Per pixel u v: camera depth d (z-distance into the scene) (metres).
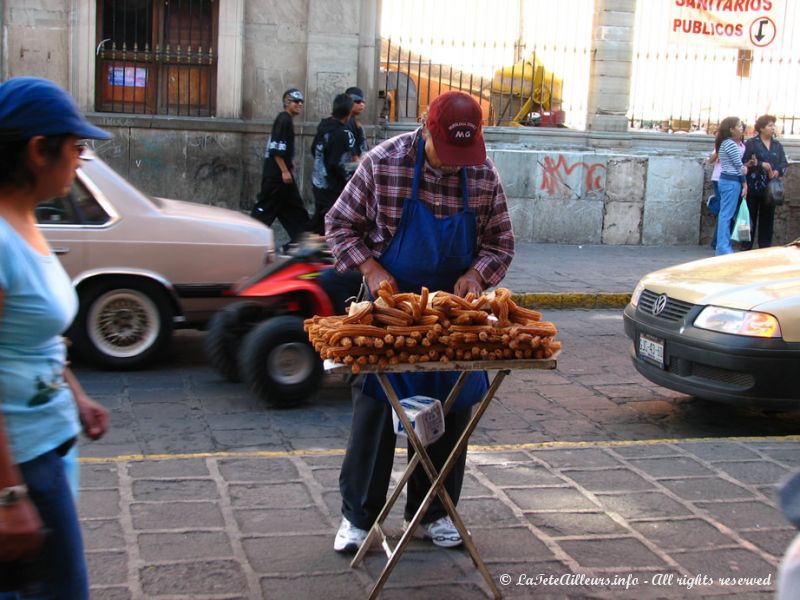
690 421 6.77
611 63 14.53
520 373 7.93
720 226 13.12
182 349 8.16
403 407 3.62
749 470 5.07
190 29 13.46
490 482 4.78
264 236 7.51
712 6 14.76
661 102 14.95
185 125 13.32
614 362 8.41
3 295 2.34
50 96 2.42
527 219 14.34
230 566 3.79
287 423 6.30
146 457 4.98
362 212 3.85
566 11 14.52
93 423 2.88
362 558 3.84
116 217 7.08
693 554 4.03
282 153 12.21
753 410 7.07
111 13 13.22
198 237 7.27
